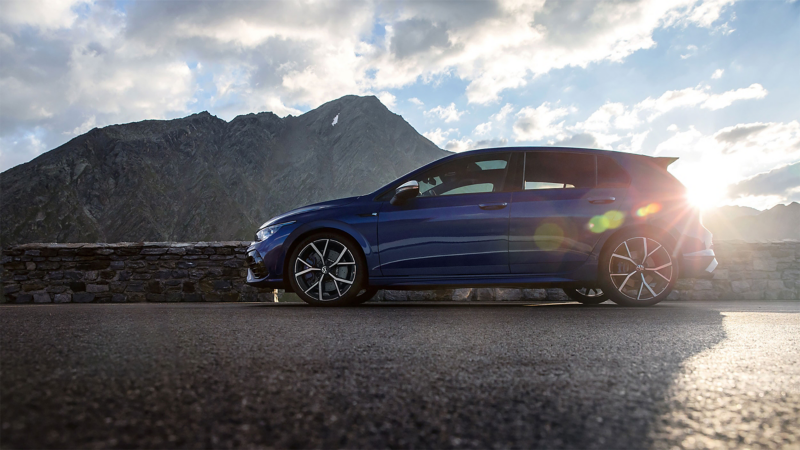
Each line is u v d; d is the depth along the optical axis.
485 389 1.29
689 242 4.37
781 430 0.97
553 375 1.46
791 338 2.27
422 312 3.67
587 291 5.50
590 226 4.30
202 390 1.24
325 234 4.54
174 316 3.25
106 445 0.85
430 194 4.48
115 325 2.65
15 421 0.96
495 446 0.87
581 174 4.46
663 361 1.70
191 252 7.35
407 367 1.56
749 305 5.02
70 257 7.33
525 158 4.50
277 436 0.91
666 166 4.61
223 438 0.89
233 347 1.91
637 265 4.32
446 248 4.34
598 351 1.90
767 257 7.18
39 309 4.15
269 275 4.63
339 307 4.34
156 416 1.02
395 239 4.41
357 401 1.16
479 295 6.99
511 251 4.29
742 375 1.47
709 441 0.91
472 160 4.57
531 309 4.00
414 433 0.94
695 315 3.42
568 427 0.98
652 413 1.08
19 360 1.61
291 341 2.08
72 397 1.15
